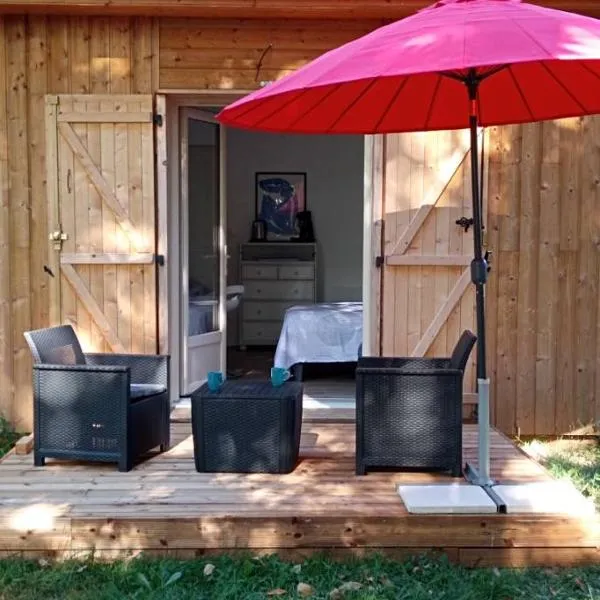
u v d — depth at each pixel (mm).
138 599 3037
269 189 9391
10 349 5359
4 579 3189
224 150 5887
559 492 3586
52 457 4105
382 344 5258
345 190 9438
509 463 4152
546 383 5398
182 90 5176
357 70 2760
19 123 5242
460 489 3625
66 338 4410
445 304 5250
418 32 2908
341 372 7039
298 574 3242
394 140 5188
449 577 3225
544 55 2562
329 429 4934
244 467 3986
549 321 5359
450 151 5188
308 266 9070
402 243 5211
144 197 5203
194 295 5785
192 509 3465
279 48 5188
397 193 5203
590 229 5320
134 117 5160
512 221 5285
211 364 5891
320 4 4910
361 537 3379
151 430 4277
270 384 4270
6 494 3682
